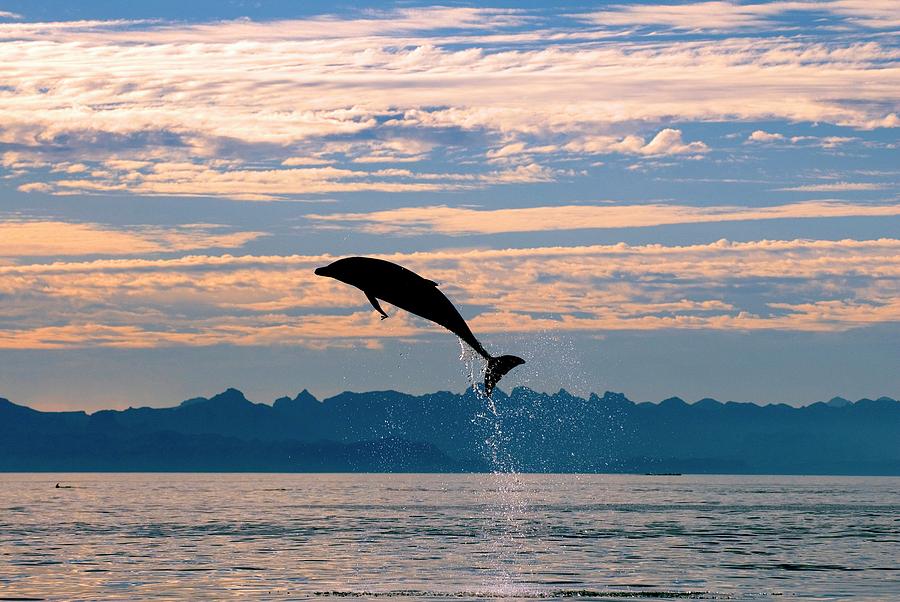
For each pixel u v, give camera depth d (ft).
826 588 303.27
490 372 155.53
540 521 631.97
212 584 310.04
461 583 311.47
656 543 457.68
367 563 366.84
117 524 602.85
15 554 404.57
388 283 151.84
